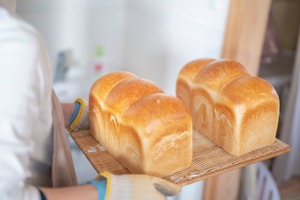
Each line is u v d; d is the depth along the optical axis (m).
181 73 1.11
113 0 2.19
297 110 2.21
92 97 0.98
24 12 1.91
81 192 0.72
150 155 0.82
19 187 0.64
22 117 0.63
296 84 2.15
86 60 2.23
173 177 0.85
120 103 0.89
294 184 2.37
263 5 1.44
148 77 2.11
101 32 2.23
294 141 2.31
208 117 1.00
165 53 1.89
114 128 0.91
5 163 0.62
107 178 0.75
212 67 1.02
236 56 1.47
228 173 1.66
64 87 2.12
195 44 1.66
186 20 1.69
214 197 1.69
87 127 1.07
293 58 2.63
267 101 0.94
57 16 2.03
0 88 0.62
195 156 0.93
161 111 0.83
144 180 0.77
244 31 1.45
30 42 0.65
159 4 1.88
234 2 1.38
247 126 0.92
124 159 0.89
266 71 2.38
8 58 0.63
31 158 0.76
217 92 0.97
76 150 1.89
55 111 0.82
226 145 0.95
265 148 0.97
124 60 2.38
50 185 0.84
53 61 2.12
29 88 0.64
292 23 2.74
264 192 1.70
